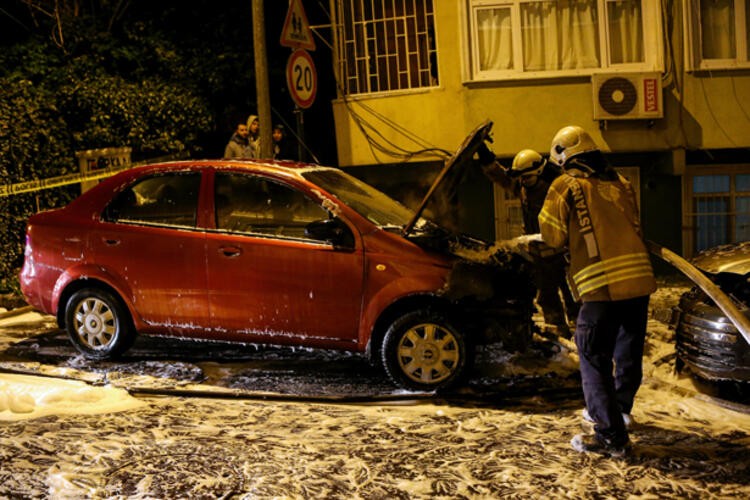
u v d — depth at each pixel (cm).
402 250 615
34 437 508
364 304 617
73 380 630
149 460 471
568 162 496
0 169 1068
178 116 1320
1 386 585
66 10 1470
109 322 682
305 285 626
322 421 549
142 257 663
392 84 1262
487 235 1275
